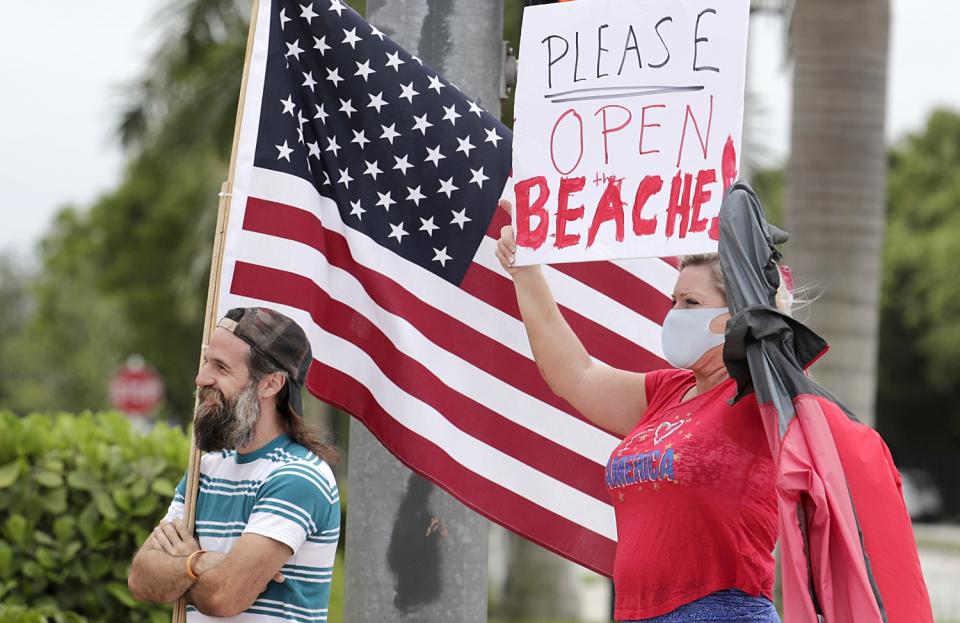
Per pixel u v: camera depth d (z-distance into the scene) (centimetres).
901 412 13138
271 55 1536
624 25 1391
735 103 1338
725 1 1350
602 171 1388
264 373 1297
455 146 1566
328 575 1313
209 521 1314
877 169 3181
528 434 1564
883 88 3184
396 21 1703
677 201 1349
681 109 1361
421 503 1653
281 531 1249
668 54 1371
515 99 1427
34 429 2111
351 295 1548
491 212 1561
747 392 1174
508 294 1565
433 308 1556
